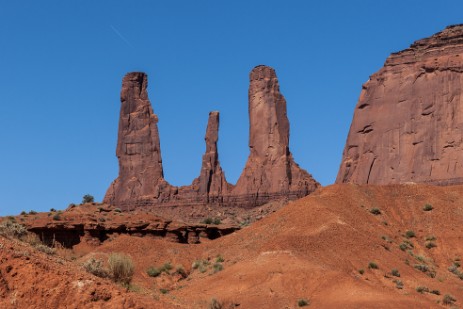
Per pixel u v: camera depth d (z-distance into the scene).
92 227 99.38
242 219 165.50
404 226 90.75
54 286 28.00
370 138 168.25
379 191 98.06
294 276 64.56
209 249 88.06
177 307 32.00
